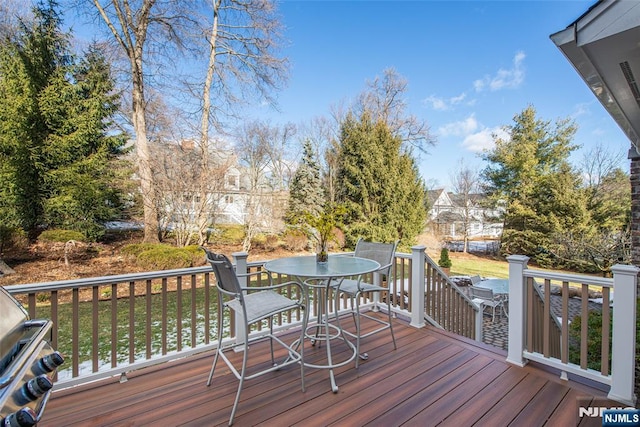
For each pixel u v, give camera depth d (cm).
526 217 1318
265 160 1226
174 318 516
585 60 184
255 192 1134
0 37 902
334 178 1270
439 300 383
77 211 955
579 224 1150
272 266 267
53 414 185
